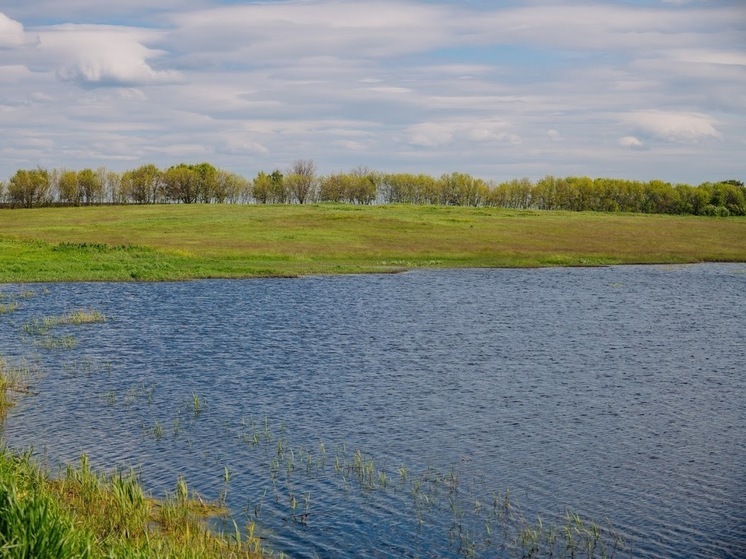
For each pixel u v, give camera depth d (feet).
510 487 53.72
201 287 173.99
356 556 42.88
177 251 230.27
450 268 229.45
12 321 122.01
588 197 602.85
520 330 120.06
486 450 61.57
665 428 67.97
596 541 45.27
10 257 204.74
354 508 49.62
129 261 208.23
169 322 123.75
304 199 601.21
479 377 86.99
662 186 579.48
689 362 96.43
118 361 93.50
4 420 67.51
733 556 43.57
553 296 165.07
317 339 110.32
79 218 364.38
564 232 324.39
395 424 68.44
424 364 93.71
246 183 597.11
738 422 69.97
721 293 172.86
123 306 141.28
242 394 78.38
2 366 87.86
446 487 53.47
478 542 45.01
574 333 117.70
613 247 286.46
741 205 559.79
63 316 127.24
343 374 87.86
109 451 59.67
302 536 45.24
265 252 241.14
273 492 52.01
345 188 606.14
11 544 31.63
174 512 46.37
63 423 67.00
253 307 142.92
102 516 43.16
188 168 615.57
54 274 182.91
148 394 77.77
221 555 40.70
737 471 57.21
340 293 166.40
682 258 265.13
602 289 179.32
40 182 532.73
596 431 66.85
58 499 43.52
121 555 35.22
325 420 69.51
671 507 50.52
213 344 105.50
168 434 64.54
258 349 102.27
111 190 563.07
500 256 254.27
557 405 75.31
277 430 66.18
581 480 55.21
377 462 58.49
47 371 87.45
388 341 109.29
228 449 60.90
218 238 276.21
